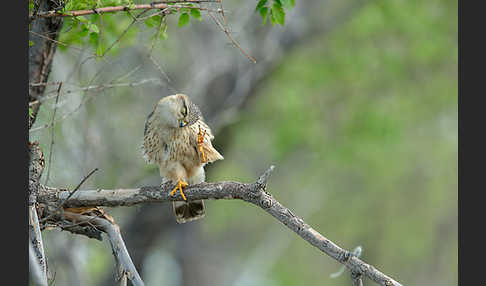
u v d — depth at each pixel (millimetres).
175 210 8438
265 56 15305
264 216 28344
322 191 26578
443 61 20391
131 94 12484
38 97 7941
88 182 11891
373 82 20625
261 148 23484
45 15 7059
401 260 28062
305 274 28422
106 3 7488
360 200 26906
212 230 26406
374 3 18250
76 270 14211
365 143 19875
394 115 20000
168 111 7707
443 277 27750
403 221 27219
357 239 27828
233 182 6953
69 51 8977
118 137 13453
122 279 7227
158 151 8008
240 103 15562
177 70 15734
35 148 6977
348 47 19562
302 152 22922
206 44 16000
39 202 7207
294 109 19250
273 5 7664
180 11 7664
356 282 6527
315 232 6648
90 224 7391
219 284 26562
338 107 20984
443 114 22781
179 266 21672
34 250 6551
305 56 20047
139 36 9328
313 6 15914
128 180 13664
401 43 19641
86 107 12062
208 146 8031
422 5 18688
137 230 16047
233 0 14992
